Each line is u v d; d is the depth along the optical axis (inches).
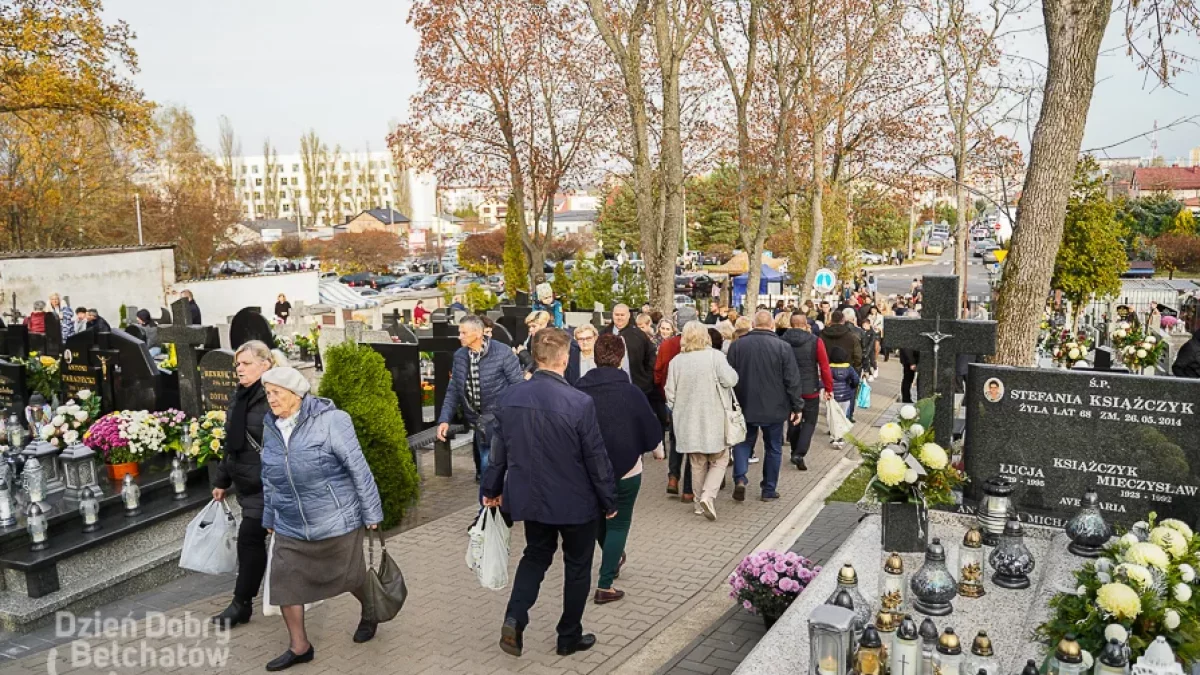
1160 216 2186.3
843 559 233.8
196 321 838.5
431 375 585.6
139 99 1061.8
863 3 826.2
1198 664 160.6
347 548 203.9
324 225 4921.3
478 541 216.8
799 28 800.9
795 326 412.5
